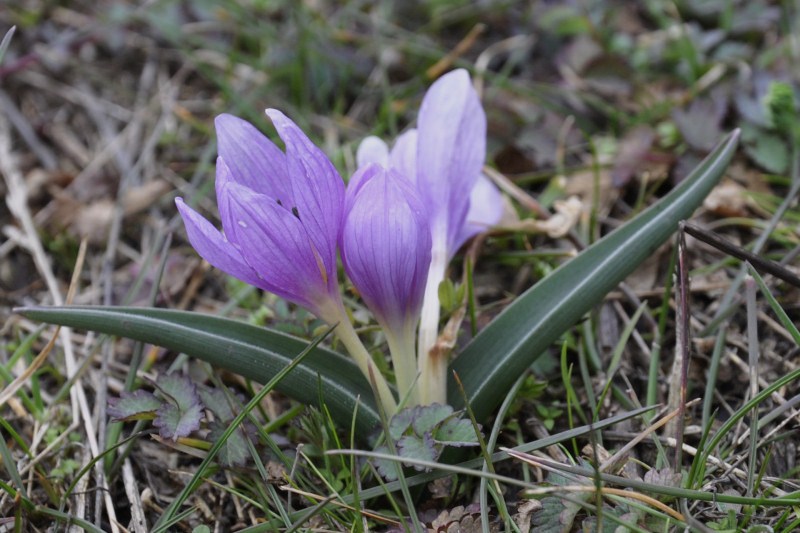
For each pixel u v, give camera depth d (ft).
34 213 1.93
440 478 1.55
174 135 2.00
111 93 2.07
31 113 2.04
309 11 2.10
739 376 1.66
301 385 1.56
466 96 1.60
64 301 1.83
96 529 1.56
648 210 1.60
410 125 1.98
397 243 1.50
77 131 2.02
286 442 1.60
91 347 1.76
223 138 1.53
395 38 2.09
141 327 1.55
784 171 1.83
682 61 1.99
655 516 1.50
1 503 1.61
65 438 1.67
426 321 1.57
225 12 2.11
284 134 1.48
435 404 1.52
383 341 1.67
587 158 1.91
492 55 2.06
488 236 1.80
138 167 1.96
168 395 1.56
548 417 1.64
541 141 1.91
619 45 2.02
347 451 1.48
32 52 2.09
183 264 1.85
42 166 1.98
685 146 1.87
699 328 1.71
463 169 1.60
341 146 1.98
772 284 1.72
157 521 1.59
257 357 1.56
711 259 1.78
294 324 1.65
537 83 2.01
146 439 1.66
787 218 1.79
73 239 1.88
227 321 1.56
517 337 1.58
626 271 1.59
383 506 1.57
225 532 1.60
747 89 1.89
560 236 1.79
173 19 2.11
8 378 1.67
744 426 1.61
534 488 1.50
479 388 1.57
